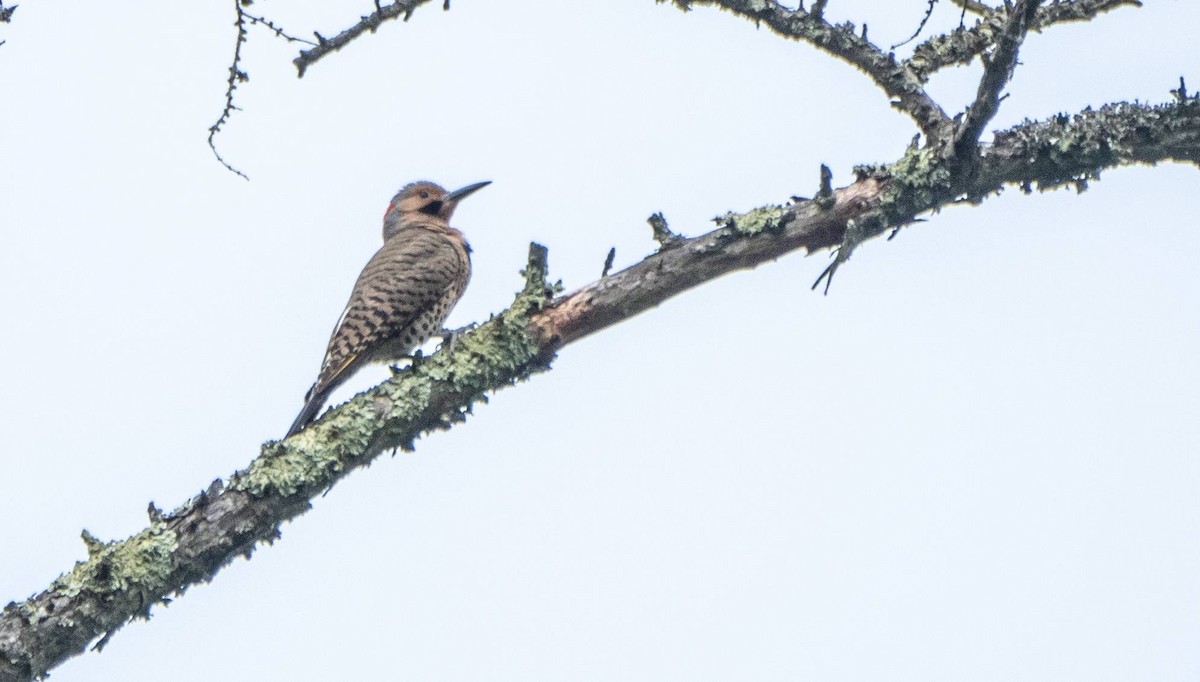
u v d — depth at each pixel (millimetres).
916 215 10781
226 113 10141
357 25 10820
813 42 11445
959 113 11023
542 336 10492
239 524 9445
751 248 10578
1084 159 10930
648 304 10602
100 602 8836
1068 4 11570
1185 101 11023
